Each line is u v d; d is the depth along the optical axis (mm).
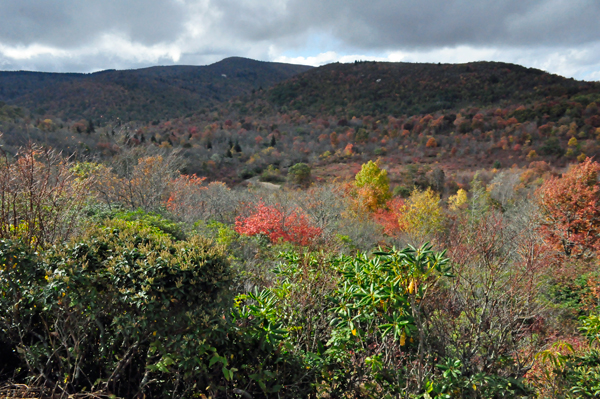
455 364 2535
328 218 16750
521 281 3314
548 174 50719
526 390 2764
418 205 20484
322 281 3248
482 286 3225
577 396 3016
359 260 3133
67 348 2363
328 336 3121
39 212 3422
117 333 2344
